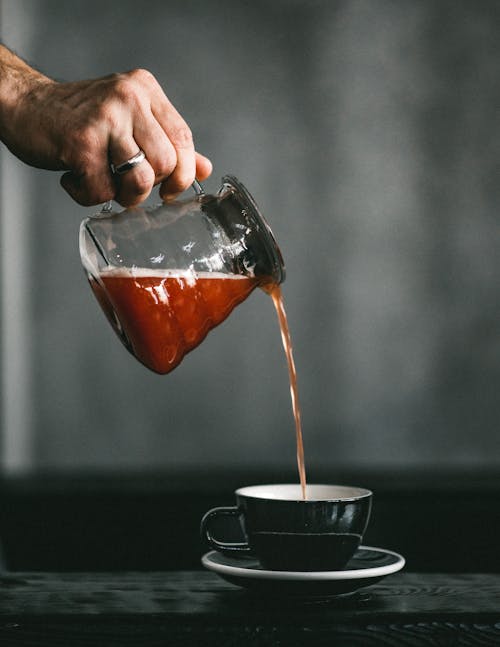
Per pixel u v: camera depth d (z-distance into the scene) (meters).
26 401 3.06
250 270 0.99
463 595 0.93
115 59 3.04
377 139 3.05
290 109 3.05
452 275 3.07
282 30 3.05
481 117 3.05
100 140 0.95
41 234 3.04
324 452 3.09
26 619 0.83
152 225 0.97
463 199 3.06
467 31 3.04
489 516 2.71
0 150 3.02
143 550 2.69
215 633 0.83
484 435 3.09
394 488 2.74
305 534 0.92
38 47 3.03
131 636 0.83
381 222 3.07
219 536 2.68
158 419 3.09
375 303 3.08
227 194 0.99
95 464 3.07
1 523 2.68
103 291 0.99
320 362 3.08
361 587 0.90
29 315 3.05
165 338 0.97
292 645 0.83
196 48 3.04
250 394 3.08
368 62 3.05
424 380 3.09
